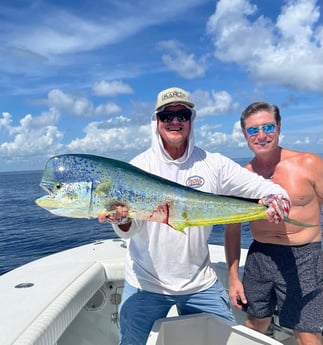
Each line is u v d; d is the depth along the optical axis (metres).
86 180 1.16
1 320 1.20
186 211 1.22
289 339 1.62
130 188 1.18
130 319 1.39
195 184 1.36
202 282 1.38
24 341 1.08
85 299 1.58
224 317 1.39
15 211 13.09
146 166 1.38
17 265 5.66
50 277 1.63
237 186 1.38
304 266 1.39
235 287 1.54
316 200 1.42
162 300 1.37
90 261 1.89
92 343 1.79
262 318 1.48
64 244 7.18
